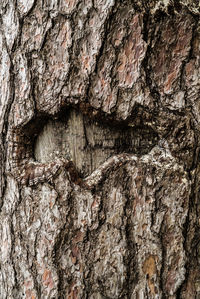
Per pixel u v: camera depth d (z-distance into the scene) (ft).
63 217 4.16
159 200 4.16
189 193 4.17
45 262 4.20
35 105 4.15
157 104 4.10
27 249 4.24
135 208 4.16
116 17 4.05
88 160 4.22
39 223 4.20
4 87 4.20
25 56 4.14
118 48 4.07
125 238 4.17
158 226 4.17
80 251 4.18
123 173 4.15
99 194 4.15
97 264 4.18
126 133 4.21
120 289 4.18
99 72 4.08
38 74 4.13
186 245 4.21
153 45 4.09
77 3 4.06
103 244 4.17
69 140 4.22
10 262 4.30
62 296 4.19
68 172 4.16
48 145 4.25
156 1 4.08
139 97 4.08
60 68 4.09
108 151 4.21
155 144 4.20
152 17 4.07
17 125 4.18
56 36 4.09
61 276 4.19
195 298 4.26
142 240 4.17
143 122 4.15
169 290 4.20
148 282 4.19
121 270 4.17
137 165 4.14
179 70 4.11
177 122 4.12
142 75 4.07
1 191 4.31
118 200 4.15
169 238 4.18
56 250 4.18
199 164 4.21
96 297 4.20
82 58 4.07
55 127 4.23
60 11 4.08
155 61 4.09
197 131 4.16
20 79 4.16
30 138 4.25
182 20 4.09
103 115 4.13
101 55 4.07
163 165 4.14
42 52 4.11
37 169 4.19
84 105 4.11
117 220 4.16
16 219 4.25
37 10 4.11
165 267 4.19
